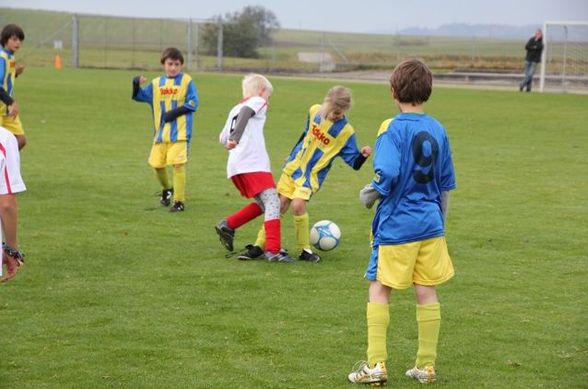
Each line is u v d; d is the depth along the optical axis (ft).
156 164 57.77
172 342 31.76
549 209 59.98
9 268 26.71
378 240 27.50
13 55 61.72
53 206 57.98
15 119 62.08
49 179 68.59
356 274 42.04
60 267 42.37
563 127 114.42
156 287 39.17
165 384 27.71
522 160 84.89
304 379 28.25
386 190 26.61
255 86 44.55
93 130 101.35
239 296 37.86
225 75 213.87
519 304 37.14
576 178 73.92
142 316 34.83
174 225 53.21
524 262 44.88
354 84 193.26
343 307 36.35
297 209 44.29
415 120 27.25
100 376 28.32
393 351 31.09
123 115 118.21
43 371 28.68
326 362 29.86
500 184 70.59
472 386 27.73
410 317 35.12
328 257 45.62
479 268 43.52
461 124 116.88
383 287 27.86
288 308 36.17
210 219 55.36
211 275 41.45
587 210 59.62
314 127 44.06
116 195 62.90
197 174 73.72
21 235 49.08
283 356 30.40
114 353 30.53
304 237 44.86
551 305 37.06
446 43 342.64
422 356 28.09
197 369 29.07
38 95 142.00
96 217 54.85
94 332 32.78
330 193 65.77
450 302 37.35
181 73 57.67
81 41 313.32
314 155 44.34
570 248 48.21
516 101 153.79
